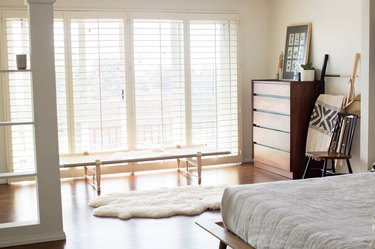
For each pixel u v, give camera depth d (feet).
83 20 22.15
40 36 14.46
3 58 21.20
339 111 20.26
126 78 22.93
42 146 14.65
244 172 23.26
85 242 14.57
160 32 23.21
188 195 18.84
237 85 24.67
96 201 18.25
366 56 18.88
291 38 23.57
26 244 14.56
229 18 24.31
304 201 10.85
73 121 22.36
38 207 14.74
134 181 21.76
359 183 12.35
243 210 11.26
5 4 21.16
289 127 21.43
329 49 21.56
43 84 14.55
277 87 22.09
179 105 23.81
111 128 22.94
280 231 9.79
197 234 15.05
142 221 16.31
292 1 23.66
